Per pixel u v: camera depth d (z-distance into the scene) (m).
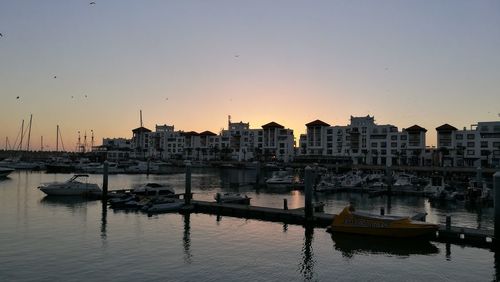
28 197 63.19
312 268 29.08
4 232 37.88
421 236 36.56
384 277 27.53
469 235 35.47
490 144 148.50
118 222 43.81
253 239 37.00
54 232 38.25
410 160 164.50
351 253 32.91
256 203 66.50
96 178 115.12
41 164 144.50
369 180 102.25
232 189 91.25
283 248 34.09
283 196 78.38
